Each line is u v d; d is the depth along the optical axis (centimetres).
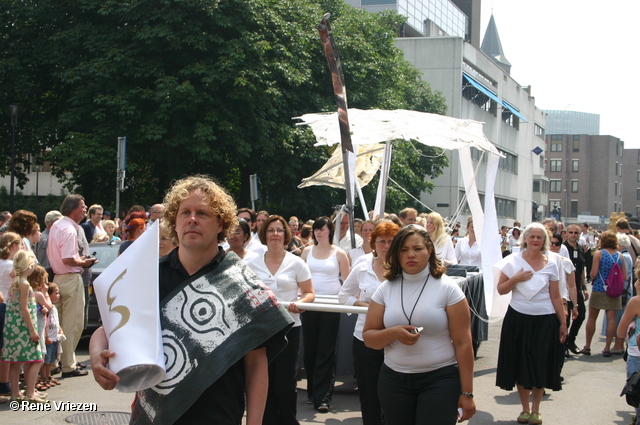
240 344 249
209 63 2066
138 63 2017
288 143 2306
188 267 266
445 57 4228
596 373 846
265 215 988
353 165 1024
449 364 389
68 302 759
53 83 2242
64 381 731
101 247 1001
